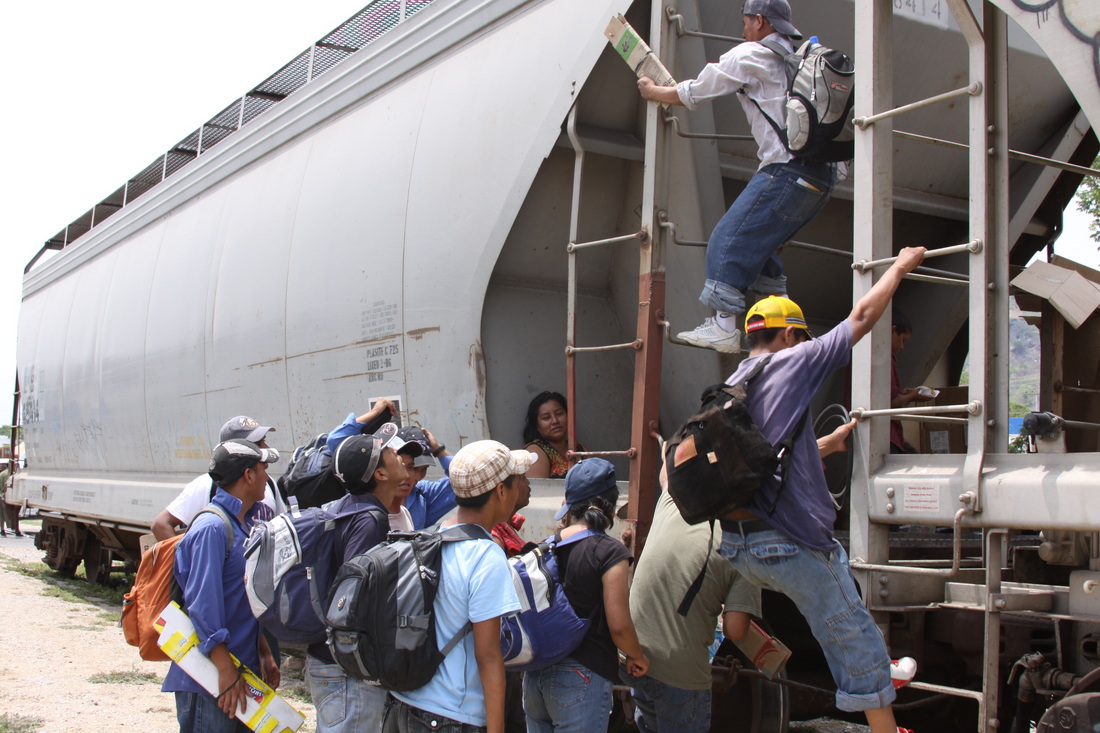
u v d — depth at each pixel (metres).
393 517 3.99
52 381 12.70
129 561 11.43
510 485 3.09
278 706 3.47
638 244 5.04
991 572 3.19
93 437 11.10
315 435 6.44
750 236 3.90
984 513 3.11
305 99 7.61
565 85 4.70
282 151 7.81
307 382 6.54
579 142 4.66
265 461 3.69
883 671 2.97
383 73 6.59
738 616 3.65
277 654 4.04
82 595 11.55
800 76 3.70
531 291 5.25
